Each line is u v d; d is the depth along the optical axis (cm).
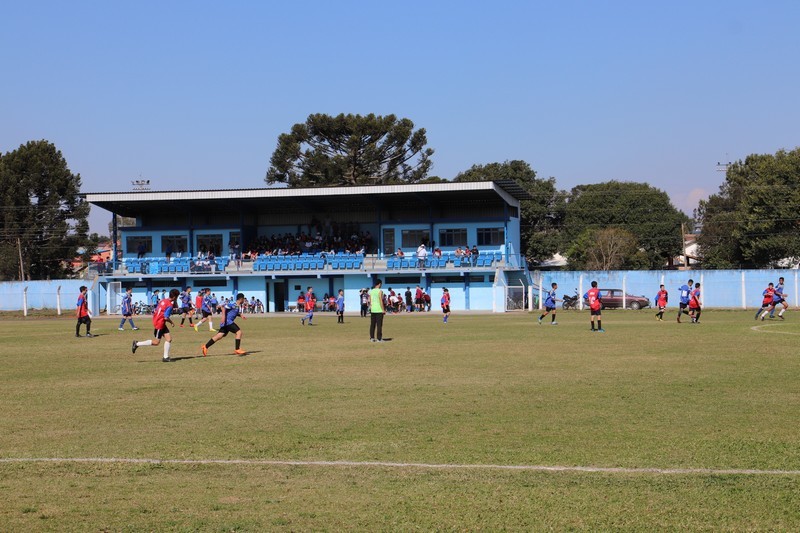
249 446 1116
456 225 7344
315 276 7412
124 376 1975
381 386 1698
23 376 2011
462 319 5091
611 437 1136
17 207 9681
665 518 784
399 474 957
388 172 9738
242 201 7356
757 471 944
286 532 758
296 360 2303
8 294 8006
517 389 1619
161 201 7275
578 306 6406
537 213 10250
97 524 785
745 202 8069
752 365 1975
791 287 6350
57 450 1111
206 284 7562
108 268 7619
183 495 884
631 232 10162
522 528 762
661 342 2717
